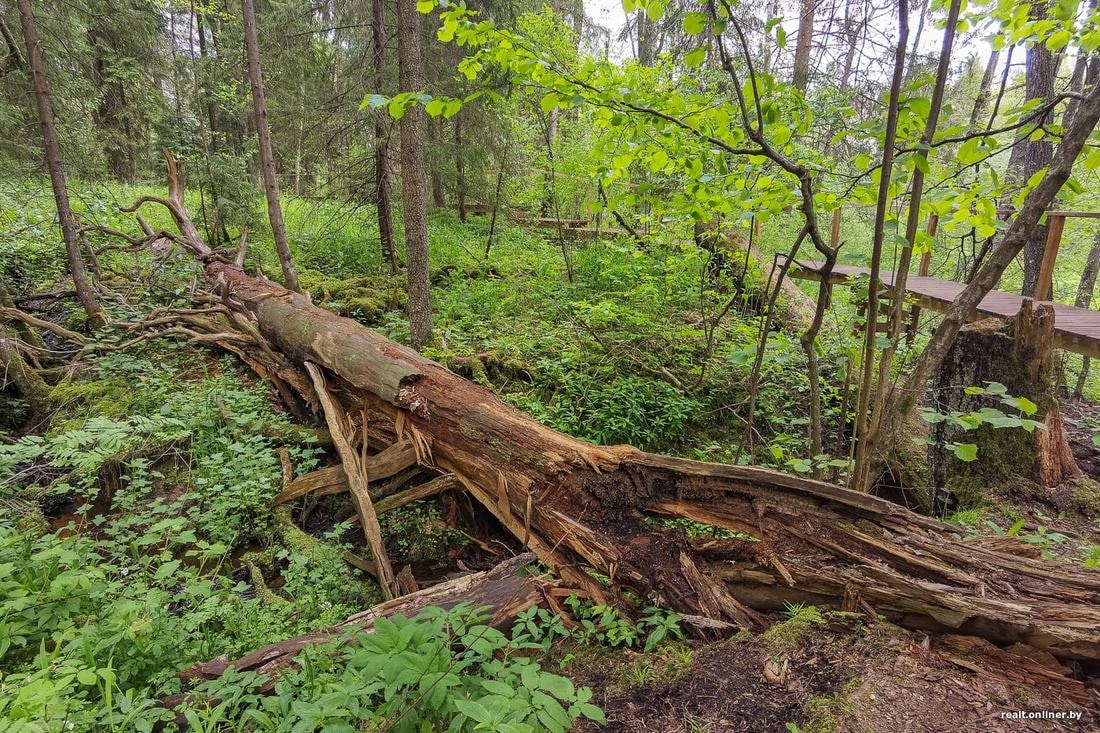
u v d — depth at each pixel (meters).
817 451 3.41
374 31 7.82
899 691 1.85
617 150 3.32
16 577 2.62
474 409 3.38
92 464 3.86
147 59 11.05
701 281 6.44
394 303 7.59
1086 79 7.10
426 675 1.71
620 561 2.57
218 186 8.88
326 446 4.75
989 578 2.14
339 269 9.02
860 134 2.72
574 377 5.80
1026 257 7.32
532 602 2.58
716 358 6.14
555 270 8.63
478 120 9.20
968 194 2.82
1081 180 7.36
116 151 12.18
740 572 2.44
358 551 3.90
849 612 2.22
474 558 3.94
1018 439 4.06
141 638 2.30
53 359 5.74
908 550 2.29
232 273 7.32
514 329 6.95
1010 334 4.07
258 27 8.12
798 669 2.03
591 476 2.81
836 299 4.98
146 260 8.09
